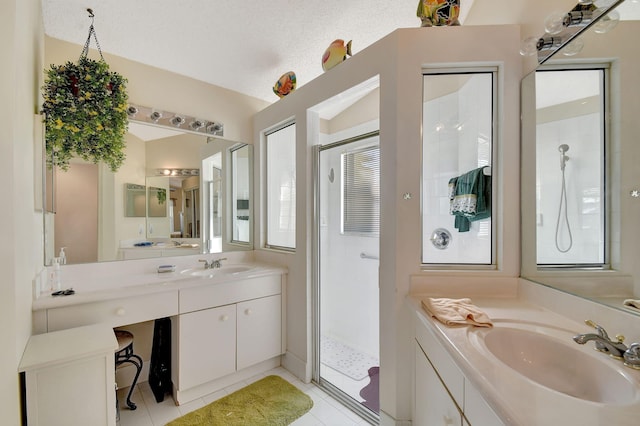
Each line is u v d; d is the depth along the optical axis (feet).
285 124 8.02
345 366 7.64
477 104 5.53
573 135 3.81
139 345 6.86
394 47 5.04
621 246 3.13
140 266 6.87
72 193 5.90
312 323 7.04
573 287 3.73
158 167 7.11
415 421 4.74
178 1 5.49
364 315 8.25
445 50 4.93
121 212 6.56
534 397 2.12
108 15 5.59
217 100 8.16
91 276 6.19
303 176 7.04
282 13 6.09
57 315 4.65
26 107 3.90
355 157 8.64
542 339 3.29
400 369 5.01
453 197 5.78
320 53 7.41
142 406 5.88
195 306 6.00
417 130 4.98
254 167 8.81
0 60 3.16
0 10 3.17
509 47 4.84
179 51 6.76
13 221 3.25
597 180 3.45
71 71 5.20
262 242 8.69
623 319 3.06
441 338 3.27
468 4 6.41
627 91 3.10
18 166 3.42
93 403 3.84
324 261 8.41
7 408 3.17
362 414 5.74
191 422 5.42
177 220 7.45
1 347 3.19
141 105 6.90
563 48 3.91
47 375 3.55
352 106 9.60
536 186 4.48
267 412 5.73
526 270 4.70
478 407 2.58
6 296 3.22
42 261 5.40
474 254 5.45
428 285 4.95
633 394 2.29
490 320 3.66
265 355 7.13
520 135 4.82
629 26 3.06
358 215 8.45
